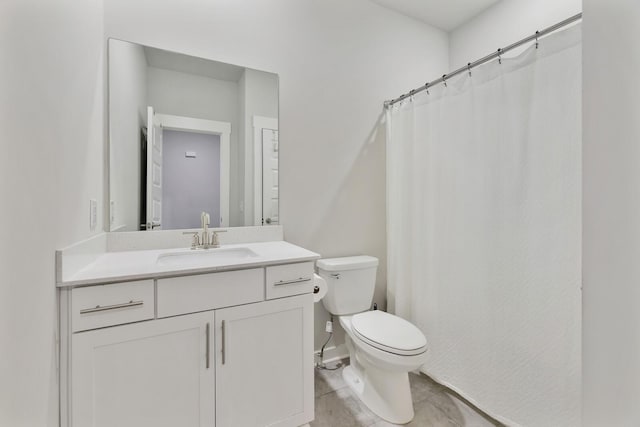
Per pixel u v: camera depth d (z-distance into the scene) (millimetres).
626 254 376
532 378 1281
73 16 978
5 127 598
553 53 1203
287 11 1776
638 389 362
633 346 368
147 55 1441
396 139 2014
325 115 1910
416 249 1853
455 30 2410
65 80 911
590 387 426
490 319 1438
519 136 1315
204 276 1086
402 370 1361
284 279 1254
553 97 1205
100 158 1286
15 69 636
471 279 1530
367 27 2066
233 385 1146
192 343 1070
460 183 1584
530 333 1289
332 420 1424
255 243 1669
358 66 2029
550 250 1225
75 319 894
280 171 1776
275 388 1233
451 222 1634
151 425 1007
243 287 1162
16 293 631
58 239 859
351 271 1783
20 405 645
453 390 1631
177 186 1538
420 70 2305
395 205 2021
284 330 1256
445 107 1666
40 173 750
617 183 388
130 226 1422
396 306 1968
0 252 572
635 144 365
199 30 1545
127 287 964
